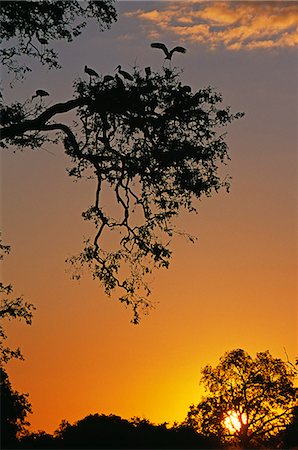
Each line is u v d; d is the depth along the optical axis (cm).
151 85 3278
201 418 8556
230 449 8562
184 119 3297
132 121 3294
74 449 5712
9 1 3278
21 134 3284
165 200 3406
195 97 3291
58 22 3356
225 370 8619
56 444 5741
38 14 3334
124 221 3491
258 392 8569
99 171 3397
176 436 6744
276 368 8644
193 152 3300
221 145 3328
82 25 3381
